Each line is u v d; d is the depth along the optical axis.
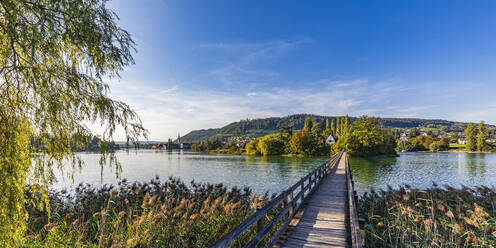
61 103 3.11
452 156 62.38
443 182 21.00
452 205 8.37
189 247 4.54
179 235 4.63
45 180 3.17
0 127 2.83
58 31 3.08
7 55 2.88
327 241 4.55
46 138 3.12
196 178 23.03
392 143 64.06
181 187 8.78
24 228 3.23
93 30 3.34
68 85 3.15
